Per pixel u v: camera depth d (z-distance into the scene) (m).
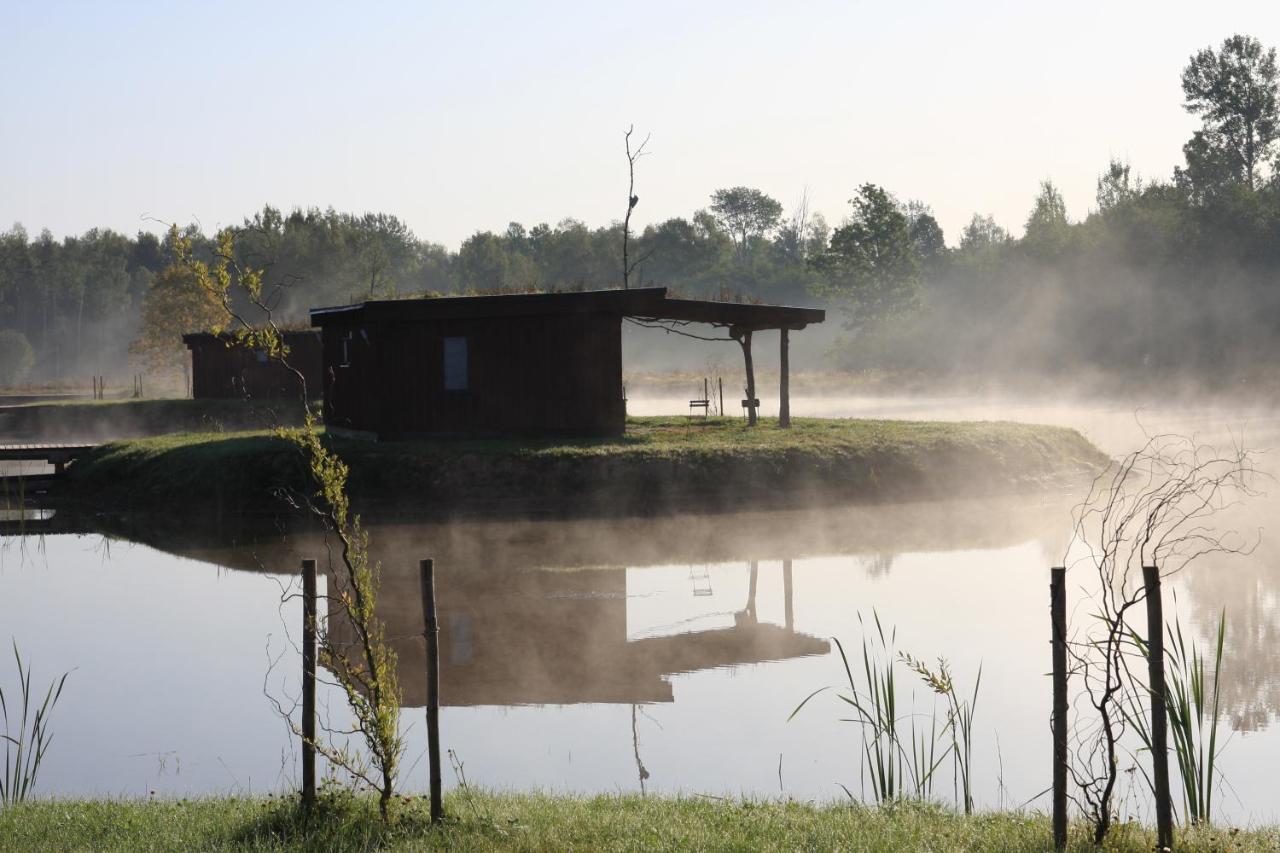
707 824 7.53
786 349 31.89
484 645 14.09
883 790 8.95
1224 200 79.31
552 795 8.60
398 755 7.93
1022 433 28.86
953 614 15.21
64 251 171.88
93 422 46.41
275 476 25.59
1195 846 6.98
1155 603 7.01
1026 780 9.40
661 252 153.38
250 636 14.81
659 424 33.38
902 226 99.19
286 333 45.22
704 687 12.26
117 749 10.46
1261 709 11.02
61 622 15.67
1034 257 84.56
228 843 7.11
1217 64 94.81
